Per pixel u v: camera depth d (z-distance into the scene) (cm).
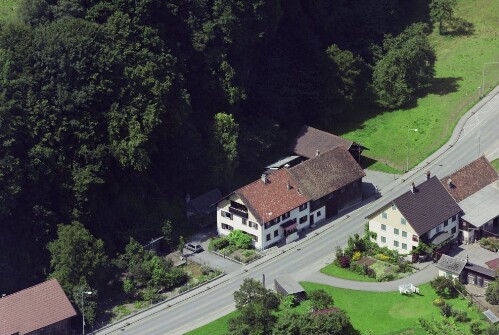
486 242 14950
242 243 15350
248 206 15225
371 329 12875
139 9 16212
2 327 12756
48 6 16125
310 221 16088
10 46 15000
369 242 15088
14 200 14100
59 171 14750
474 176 15838
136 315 13788
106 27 15850
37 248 14462
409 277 14238
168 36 16975
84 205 14888
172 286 14500
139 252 14825
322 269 14675
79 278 13838
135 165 15162
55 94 14975
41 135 14725
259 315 12706
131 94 15412
